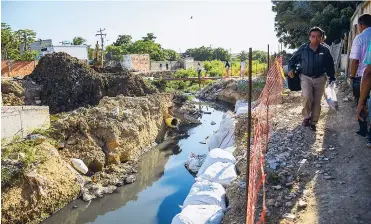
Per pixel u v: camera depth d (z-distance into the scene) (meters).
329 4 19.67
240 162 7.09
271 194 4.79
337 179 4.85
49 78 19.53
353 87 5.53
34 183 7.50
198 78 29.23
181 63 50.03
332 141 6.19
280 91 10.54
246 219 2.95
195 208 5.28
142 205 8.36
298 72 6.38
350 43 11.02
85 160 9.81
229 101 23.62
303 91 6.36
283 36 24.45
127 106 14.15
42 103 18.70
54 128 9.97
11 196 6.99
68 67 19.58
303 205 4.34
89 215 7.93
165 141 14.61
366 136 5.89
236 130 9.90
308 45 6.12
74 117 10.55
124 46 56.59
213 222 4.88
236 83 24.22
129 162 11.19
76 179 8.88
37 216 7.49
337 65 14.48
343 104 8.25
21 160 7.60
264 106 6.88
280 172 5.36
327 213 4.09
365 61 4.08
